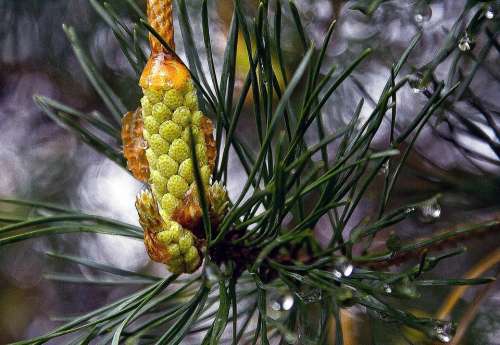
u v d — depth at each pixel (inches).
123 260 21.2
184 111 11.8
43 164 19.9
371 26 15.6
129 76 16.8
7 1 17.5
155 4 11.6
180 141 11.8
